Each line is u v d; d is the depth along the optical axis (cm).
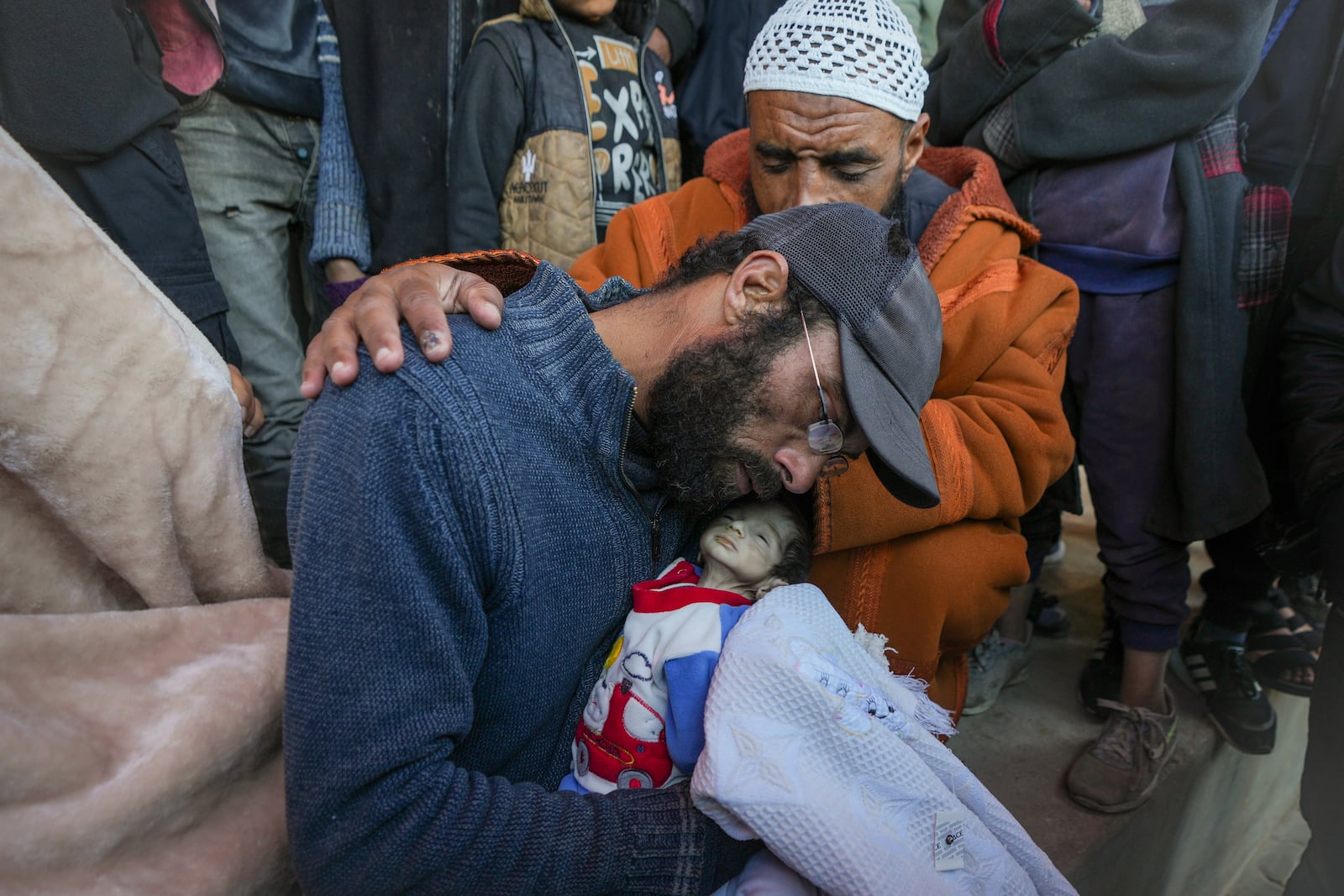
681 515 106
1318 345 158
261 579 92
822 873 82
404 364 76
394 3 183
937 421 135
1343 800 146
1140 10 177
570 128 196
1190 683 220
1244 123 177
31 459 69
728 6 244
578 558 88
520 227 201
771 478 95
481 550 78
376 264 196
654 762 93
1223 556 214
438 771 73
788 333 89
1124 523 185
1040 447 139
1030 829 172
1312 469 150
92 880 63
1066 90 173
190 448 80
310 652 70
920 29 272
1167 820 199
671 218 181
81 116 134
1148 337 178
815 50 143
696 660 92
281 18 176
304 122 188
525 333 86
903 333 91
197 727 69
